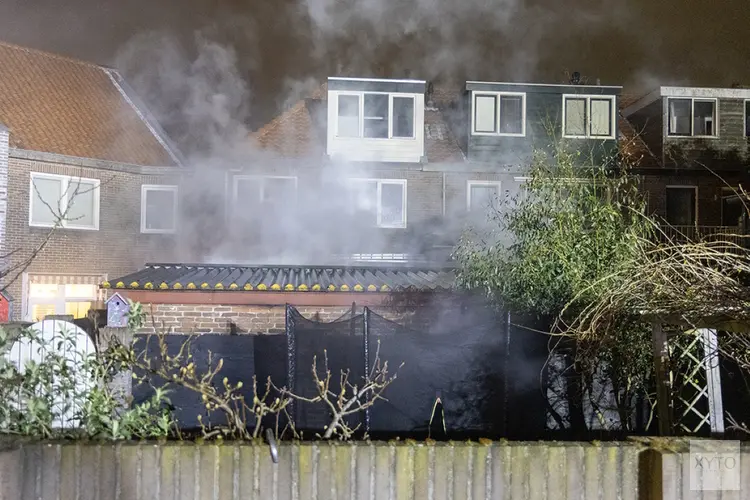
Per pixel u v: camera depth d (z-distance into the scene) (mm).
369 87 21344
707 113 22203
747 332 4980
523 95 21531
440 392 8320
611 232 8062
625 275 7137
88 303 20141
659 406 5977
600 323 6523
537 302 8383
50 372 5945
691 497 4164
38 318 18234
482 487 4324
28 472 4238
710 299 5383
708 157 21844
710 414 5879
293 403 8023
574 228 8406
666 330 5980
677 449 4285
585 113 20031
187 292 11453
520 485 4336
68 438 4996
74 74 22500
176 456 4305
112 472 4270
